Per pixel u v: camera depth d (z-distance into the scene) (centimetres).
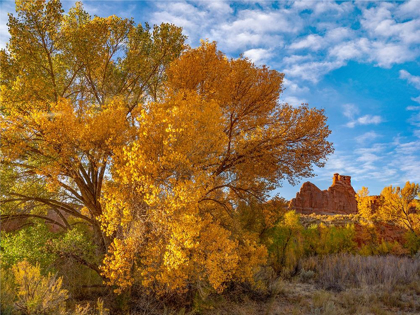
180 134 772
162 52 1338
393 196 2567
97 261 869
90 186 1086
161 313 773
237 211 1333
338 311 786
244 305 917
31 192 1062
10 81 1002
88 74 1205
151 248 724
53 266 830
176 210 700
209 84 1230
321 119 1205
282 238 1567
